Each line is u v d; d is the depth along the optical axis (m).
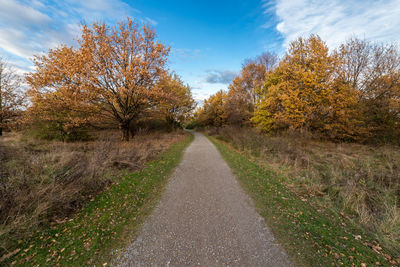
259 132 14.93
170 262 2.26
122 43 12.32
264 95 17.28
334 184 5.23
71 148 9.95
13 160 5.80
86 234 2.85
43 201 3.40
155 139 15.41
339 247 2.59
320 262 2.29
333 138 13.47
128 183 5.16
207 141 18.64
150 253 2.43
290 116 12.44
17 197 3.10
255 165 7.73
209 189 4.96
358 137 12.75
